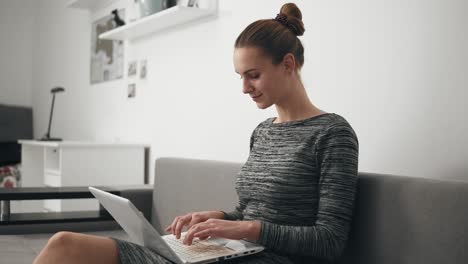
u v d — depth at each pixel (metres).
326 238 1.18
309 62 1.96
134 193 2.32
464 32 1.41
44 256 1.11
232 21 2.39
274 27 1.37
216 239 1.32
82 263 1.13
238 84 2.34
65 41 4.51
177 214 2.13
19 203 4.26
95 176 3.02
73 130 4.31
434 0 1.49
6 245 1.88
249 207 1.39
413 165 1.55
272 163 1.34
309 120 1.33
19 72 5.29
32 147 3.82
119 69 3.52
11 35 5.25
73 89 4.32
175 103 2.87
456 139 1.43
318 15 1.92
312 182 1.28
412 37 1.56
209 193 1.95
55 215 2.30
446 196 1.12
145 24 2.86
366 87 1.71
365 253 1.29
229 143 2.41
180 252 1.20
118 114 3.54
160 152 3.02
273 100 1.37
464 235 1.07
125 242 1.21
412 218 1.18
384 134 1.65
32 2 5.29
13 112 4.82
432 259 1.13
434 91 1.49
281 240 1.18
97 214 2.35
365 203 1.31
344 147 1.24
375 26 1.68
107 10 3.72
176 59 2.85
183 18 2.67
